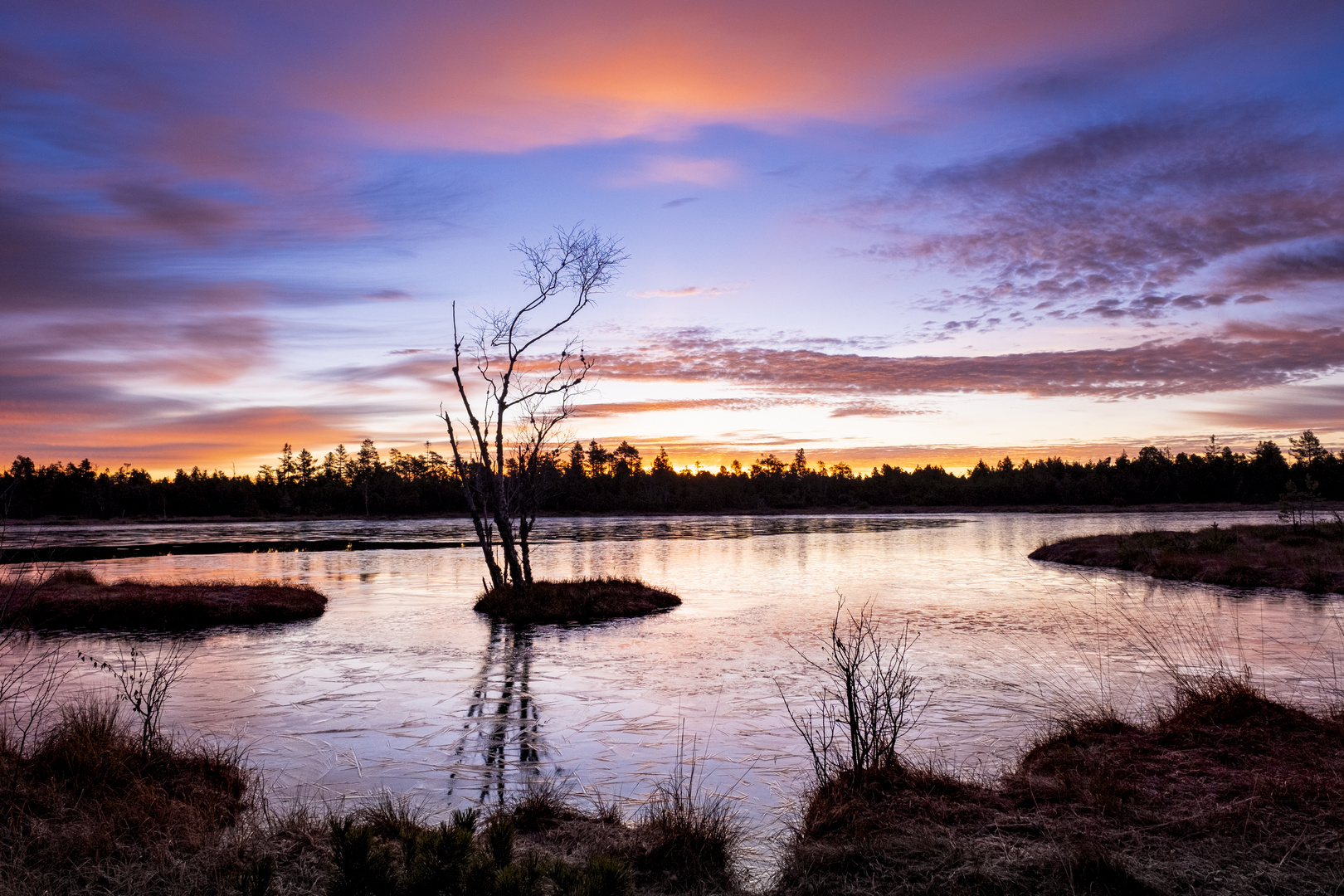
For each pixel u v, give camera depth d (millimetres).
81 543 57188
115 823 5746
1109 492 141250
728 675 13133
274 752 9133
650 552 47219
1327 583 22219
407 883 3637
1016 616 19219
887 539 58969
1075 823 5406
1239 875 4555
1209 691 8523
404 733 9969
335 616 20781
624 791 7734
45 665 14133
